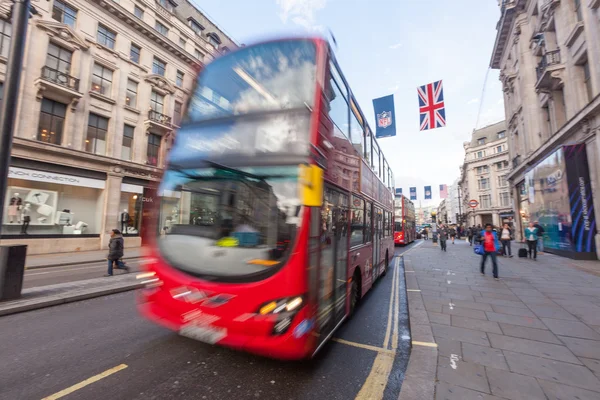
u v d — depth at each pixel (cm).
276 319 280
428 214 15450
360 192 564
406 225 2427
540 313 518
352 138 518
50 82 1446
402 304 639
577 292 668
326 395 286
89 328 452
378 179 793
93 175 1653
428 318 492
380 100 1334
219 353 365
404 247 2250
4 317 504
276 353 281
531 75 2000
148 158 1997
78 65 1602
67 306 576
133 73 1895
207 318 300
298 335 282
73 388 286
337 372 334
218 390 288
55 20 1523
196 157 358
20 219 1377
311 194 297
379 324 507
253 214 313
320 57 358
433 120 1196
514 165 2391
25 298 587
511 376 309
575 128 1304
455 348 377
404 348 407
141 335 422
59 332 435
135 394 278
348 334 457
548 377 307
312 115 328
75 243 1555
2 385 291
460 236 4303
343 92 473
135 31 1912
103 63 1727
